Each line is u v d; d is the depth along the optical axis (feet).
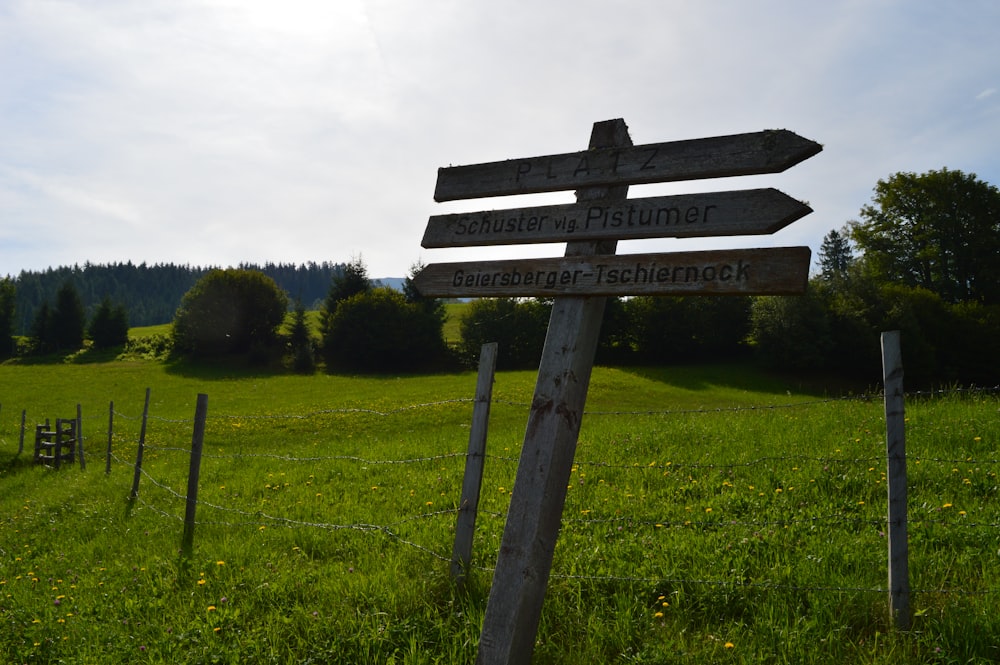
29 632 18.40
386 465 40.04
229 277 262.06
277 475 40.06
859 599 15.85
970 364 178.40
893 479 15.14
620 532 22.44
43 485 51.85
